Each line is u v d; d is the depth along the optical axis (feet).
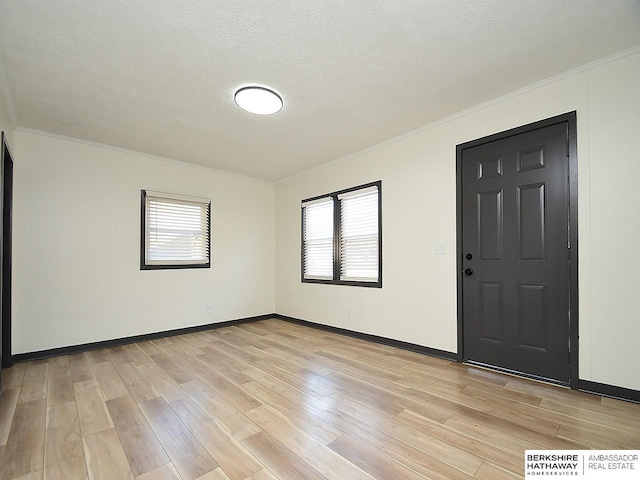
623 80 7.05
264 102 8.75
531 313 8.42
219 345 12.10
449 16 5.83
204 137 11.53
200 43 6.51
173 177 14.15
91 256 11.85
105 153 12.30
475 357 9.52
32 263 10.67
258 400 7.31
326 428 6.08
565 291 7.85
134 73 7.56
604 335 7.23
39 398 7.50
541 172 8.27
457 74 7.77
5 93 8.28
